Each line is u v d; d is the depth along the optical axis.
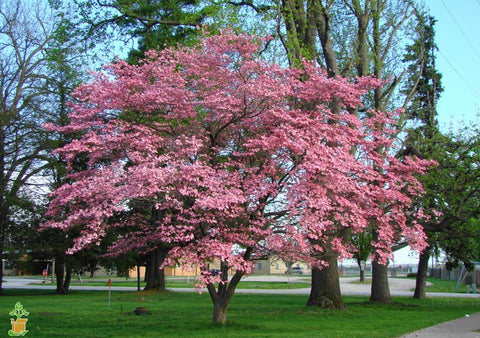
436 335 10.41
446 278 55.28
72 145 9.89
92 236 9.05
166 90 10.39
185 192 8.86
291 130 9.44
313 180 9.63
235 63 10.42
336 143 10.70
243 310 16.28
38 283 43.53
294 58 13.72
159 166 9.87
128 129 10.35
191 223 9.96
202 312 15.66
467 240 21.44
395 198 10.65
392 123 11.54
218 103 10.16
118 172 9.52
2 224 24.28
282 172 10.22
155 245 14.41
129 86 10.45
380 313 15.47
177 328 11.34
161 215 12.47
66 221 9.00
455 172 16.95
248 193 9.59
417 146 19.33
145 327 11.66
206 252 9.21
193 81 11.15
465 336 10.25
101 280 51.84
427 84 25.00
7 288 33.06
